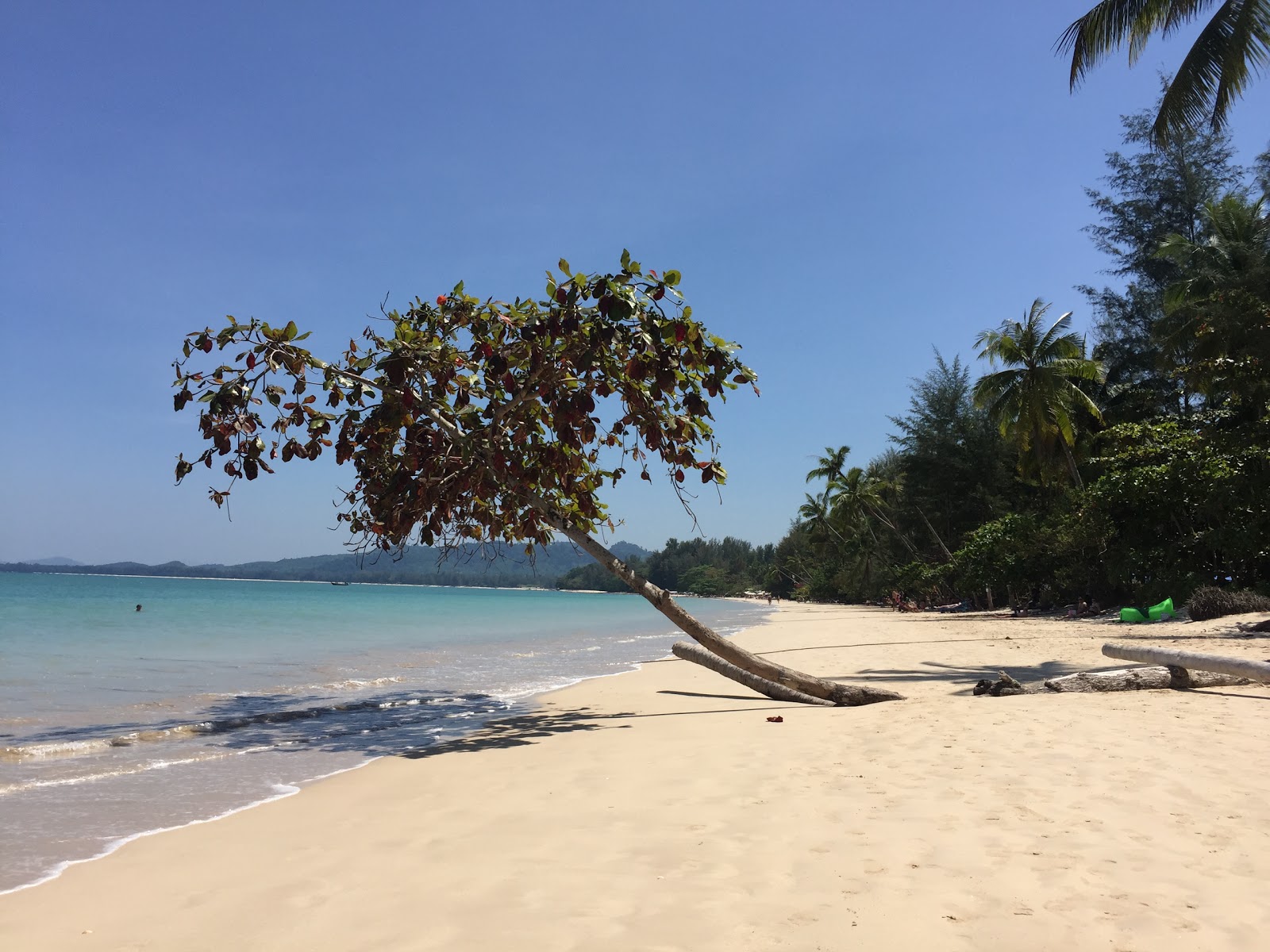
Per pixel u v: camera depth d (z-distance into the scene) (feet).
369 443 28.68
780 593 345.10
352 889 11.83
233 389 25.03
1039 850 12.13
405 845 14.01
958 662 44.78
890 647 59.06
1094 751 18.39
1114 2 54.39
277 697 34.96
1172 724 21.33
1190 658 27.61
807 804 15.40
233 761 21.99
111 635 64.59
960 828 13.35
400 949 9.64
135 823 15.83
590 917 10.35
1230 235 96.12
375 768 20.83
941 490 152.25
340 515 31.83
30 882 12.45
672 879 11.64
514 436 28.22
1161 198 125.90
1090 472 112.37
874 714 26.21
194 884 12.26
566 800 16.72
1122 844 12.31
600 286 24.09
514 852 13.28
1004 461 145.79
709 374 26.94
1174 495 74.59
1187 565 75.20
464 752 22.74
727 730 24.85
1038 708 24.52
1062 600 99.60
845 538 240.73
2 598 129.29
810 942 9.35
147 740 24.95
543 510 30.73
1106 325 132.16
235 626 82.33
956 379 152.87
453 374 27.35
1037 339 112.98
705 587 444.96
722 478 29.30
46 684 36.52
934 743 20.31
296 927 10.45
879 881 11.19
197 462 26.45
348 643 67.87
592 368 26.37
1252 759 17.39
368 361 27.48
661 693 36.19
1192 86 52.75
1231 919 9.61
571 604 245.04
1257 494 66.49
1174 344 88.84
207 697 34.45
